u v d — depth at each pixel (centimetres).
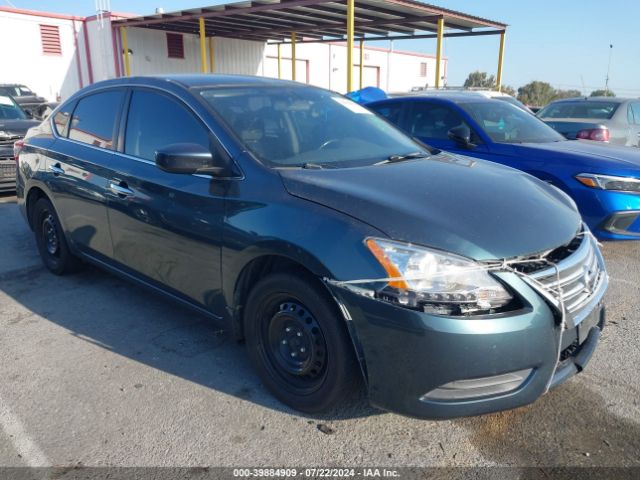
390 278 221
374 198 247
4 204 753
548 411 276
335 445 252
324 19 1711
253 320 283
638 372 313
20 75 1961
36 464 240
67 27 2039
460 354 215
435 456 245
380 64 2988
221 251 285
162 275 337
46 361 326
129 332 364
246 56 2436
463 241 225
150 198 328
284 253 250
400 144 360
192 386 299
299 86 387
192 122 319
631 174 468
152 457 244
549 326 227
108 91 398
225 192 284
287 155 299
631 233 477
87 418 271
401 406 230
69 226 422
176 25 1944
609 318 386
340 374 246
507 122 594
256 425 266
